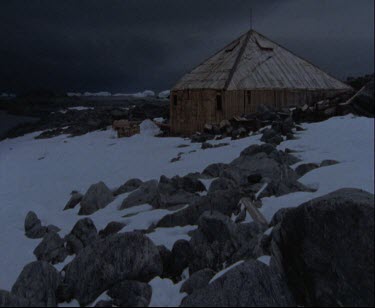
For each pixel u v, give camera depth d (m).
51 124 58.09
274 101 35.06
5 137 55.09
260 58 37.66
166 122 43.19
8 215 15.20
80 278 7.25
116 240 7.54
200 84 35.44
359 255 5.61
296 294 6.05
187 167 19.98
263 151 17.12
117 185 19.48
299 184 12.13
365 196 6.04
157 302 6.41
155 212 12.30
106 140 37.69
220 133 30.36
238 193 11.24
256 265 6.08
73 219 14.04
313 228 6.04
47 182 22.62
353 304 5.50
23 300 6.52
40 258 10.54
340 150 16.95
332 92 36.94
